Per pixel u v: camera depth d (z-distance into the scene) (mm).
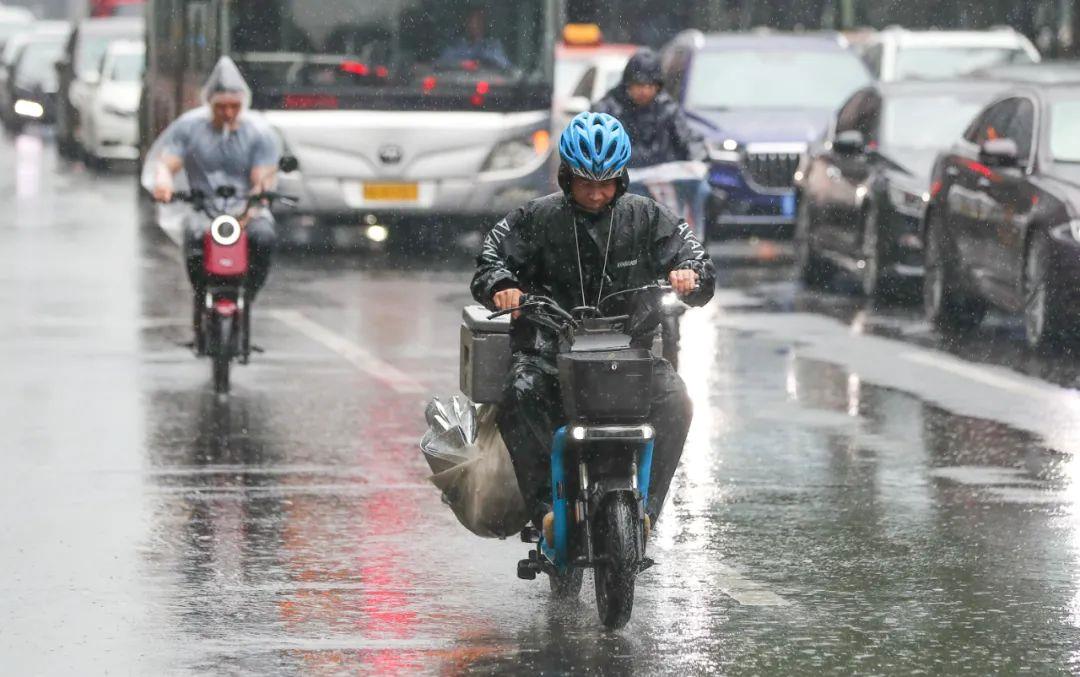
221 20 48062
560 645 15852
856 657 15586
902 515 20969
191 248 29156
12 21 139000
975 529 20312
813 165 45125
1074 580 18188
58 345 33250
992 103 37812
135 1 101625
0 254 48375
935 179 38031
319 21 48375
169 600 17203
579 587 17453
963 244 36156
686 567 18578
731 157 50219
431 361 31875
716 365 32000
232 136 29406
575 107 57656
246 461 23609
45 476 22578
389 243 53500
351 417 26672
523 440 16406
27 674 14992
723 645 15875
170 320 36562
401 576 18141
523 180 49156
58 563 18516
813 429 26172
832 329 36938
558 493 16016
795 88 53062
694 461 23938
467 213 49156
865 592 17672
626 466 15812
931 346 34656
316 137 48312
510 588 17750
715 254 52188
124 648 15703
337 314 38000
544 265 16547
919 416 27219
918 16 94562
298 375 30266
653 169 32125
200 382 29500
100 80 79625
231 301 28344
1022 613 17000
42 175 77625
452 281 44094
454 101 48781
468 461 17172
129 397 28094
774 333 36219
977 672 15219
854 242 42156
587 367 15484
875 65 64188
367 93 48531
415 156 48656
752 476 23031
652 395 15758
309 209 48688
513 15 49094
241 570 18312
